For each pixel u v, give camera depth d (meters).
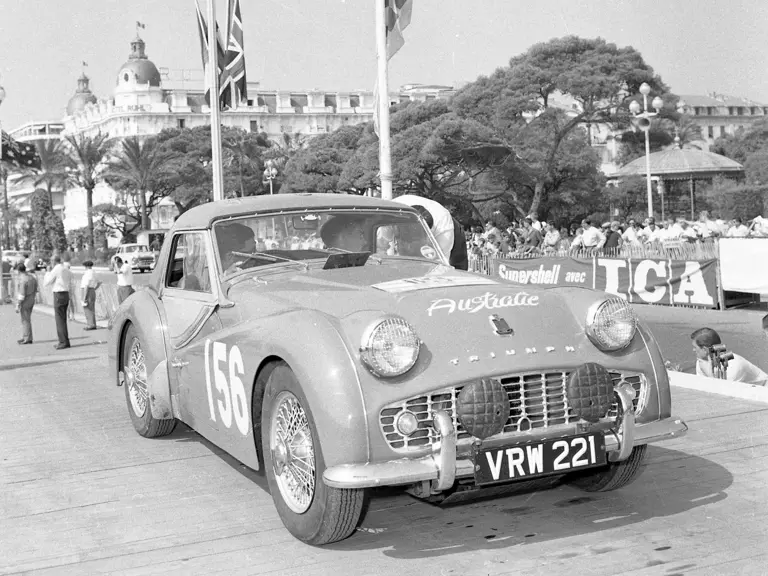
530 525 3.74
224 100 13.79
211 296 4.45
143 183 70.81
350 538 3.69
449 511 3.99
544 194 53.75
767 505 3.82
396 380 3.23
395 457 3.21
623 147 58.53
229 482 4.62
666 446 4.88
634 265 13.48
